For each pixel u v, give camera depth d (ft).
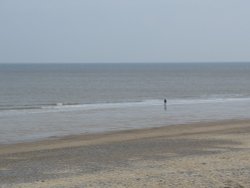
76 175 54.85
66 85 361.92
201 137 94.02
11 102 206.69
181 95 254.88
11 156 74.13
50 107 178.70
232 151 73.56
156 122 127.75
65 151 78.38
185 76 558.97
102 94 262.26
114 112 156.66
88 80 453.17
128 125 120.78
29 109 169.48
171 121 130.21
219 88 321.32
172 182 44.27
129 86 349.20
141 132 106.42
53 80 449.48
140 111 160.45
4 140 95.14
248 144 82.58
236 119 135.85
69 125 120.57
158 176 48.01
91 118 137.80
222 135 96.78
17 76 554.05
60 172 57.67
